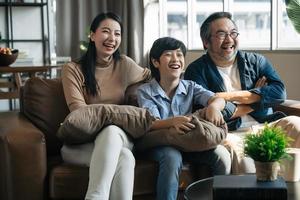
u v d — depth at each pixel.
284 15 5.21
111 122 2.04
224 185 1.45
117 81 2.43
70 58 6.07
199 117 2.18
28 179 1.96
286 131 2.25
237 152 2.12
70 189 2.00
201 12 6.22
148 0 6.25
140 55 6.33
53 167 2.04
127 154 1.96
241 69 2.62
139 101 2.30
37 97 2.33
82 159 2.04
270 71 2.67
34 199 1.97
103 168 1.86
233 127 2.49
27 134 1.97
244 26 5.69
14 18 6.10
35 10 6.16
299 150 1.72
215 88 2.56
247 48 5.44
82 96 2.31
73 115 1.99
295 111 2.56
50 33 6.23
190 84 2.41
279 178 1.52
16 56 4.32
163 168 1.99
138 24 6.30
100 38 2.35
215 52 2.59
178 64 2.32
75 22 6.61
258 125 2.52
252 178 1.52
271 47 5.28
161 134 2.07
